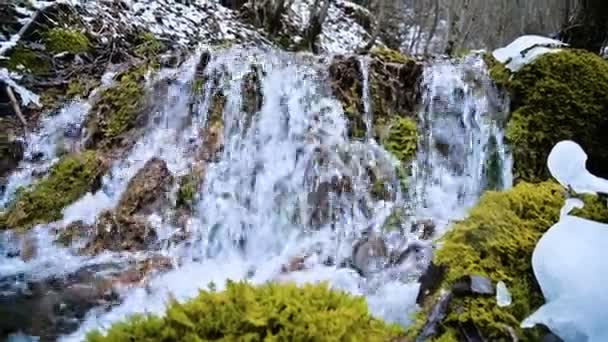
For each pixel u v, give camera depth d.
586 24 3.96
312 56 3.80
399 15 12.25
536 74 3.13
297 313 1.22
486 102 3.22
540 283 1.36
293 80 3.54
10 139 3.56
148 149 3.42
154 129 3.56
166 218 3.00
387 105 3.45
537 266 1.37
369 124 3.38
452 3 11.30
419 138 3.31
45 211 3.12
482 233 1.56
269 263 2.69
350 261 2.52
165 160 3.31
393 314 1.80
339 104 3.43
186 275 2.55
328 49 8.46
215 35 6.67
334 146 3.28
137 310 2.20
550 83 3.07
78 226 2.97
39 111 3.78
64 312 2.18
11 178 3.40
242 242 3.00
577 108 3.01
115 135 3.53
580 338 1.25
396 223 2.85
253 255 2.86
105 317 2.15
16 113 3.74
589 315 1.25
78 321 2.12
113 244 2.86
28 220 3.08
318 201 3.10
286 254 2.76
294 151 3.33
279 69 3.57
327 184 3.14
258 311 1.20
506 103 3.18
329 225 3.02
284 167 3.29
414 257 2.35
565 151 1.65
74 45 4.54
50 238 2.91
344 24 10.21
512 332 1.29
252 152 3.40
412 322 1.54
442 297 1.40
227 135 3.46
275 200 3.18
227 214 3.09
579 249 1.34
